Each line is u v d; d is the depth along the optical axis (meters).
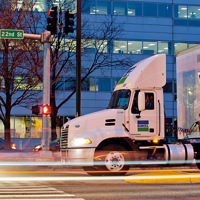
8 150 39.22
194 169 24.47
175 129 21.78
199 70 20.94
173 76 63.38
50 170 26.73
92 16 60.78
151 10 63.81
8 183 18.33
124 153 20.20
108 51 61.06
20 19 40.25
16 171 25.95
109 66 56.47
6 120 41.03
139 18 63.19
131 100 20.97
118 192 14.80
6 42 38.72
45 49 29.86
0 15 39.16
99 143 20.09
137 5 63.28
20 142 55.44
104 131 20.20
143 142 21.27
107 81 61.50
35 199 13.03
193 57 21.31
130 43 62.62
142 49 63.03
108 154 20.05
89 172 21.56
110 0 61.91
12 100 58.03
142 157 20.81
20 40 39.16
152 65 21.39
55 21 26.84
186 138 21.27
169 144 21.19
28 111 59.38
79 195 13.99
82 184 17.58
